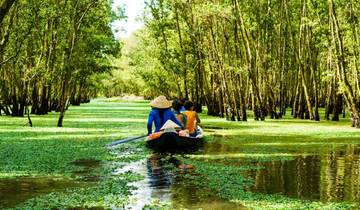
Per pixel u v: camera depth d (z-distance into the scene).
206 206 10.46
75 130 28.66
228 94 39.44
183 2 44.69
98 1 34.41
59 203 10.66
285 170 15.04
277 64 51.69
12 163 15.96
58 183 12.93
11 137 24.03
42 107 48.78
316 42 44.44
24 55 41.12
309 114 43.16
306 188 12.38
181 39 49.72
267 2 44.06
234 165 16.06
